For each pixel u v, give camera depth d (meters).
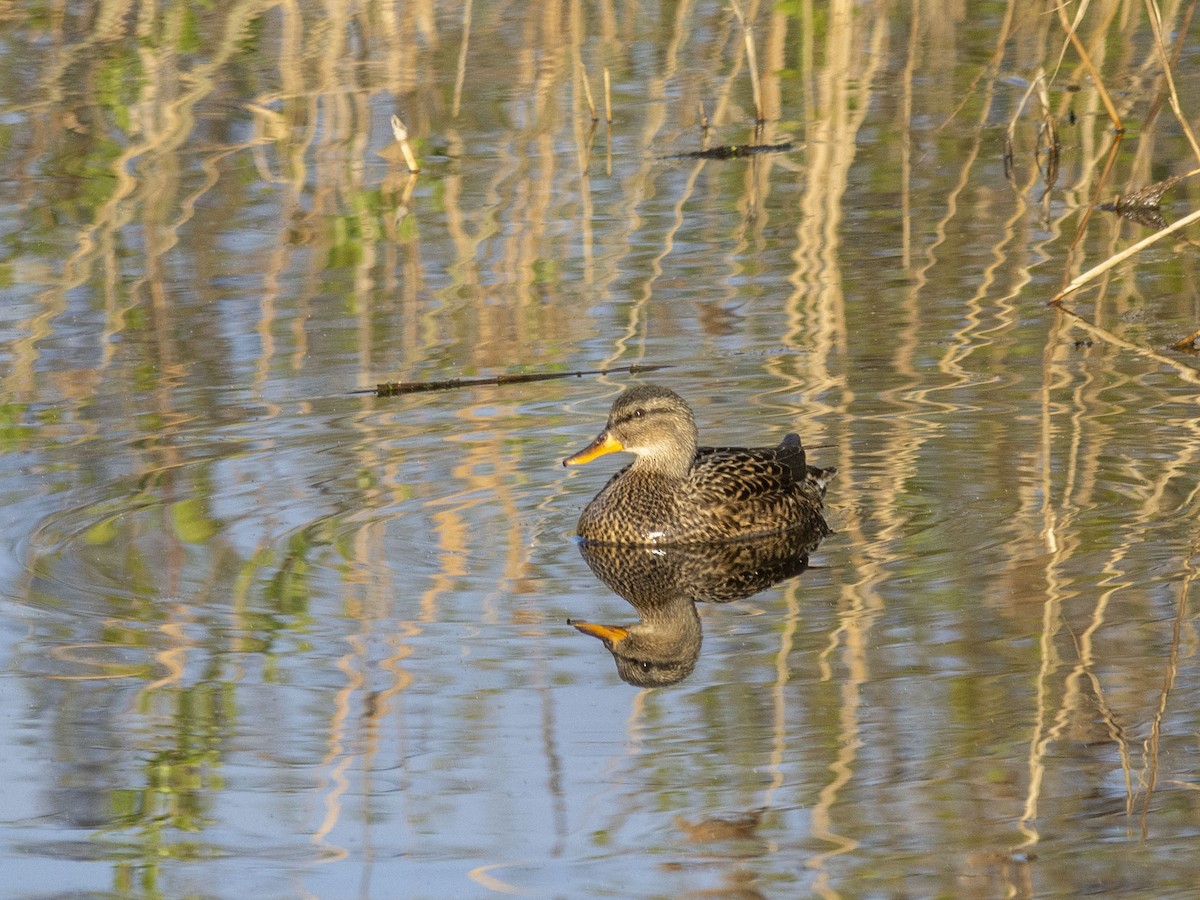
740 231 18.58
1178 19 25.61
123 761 8.98
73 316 16.38
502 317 16.31
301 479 13.02
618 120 22.34
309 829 8.33
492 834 8.20
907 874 7.81
